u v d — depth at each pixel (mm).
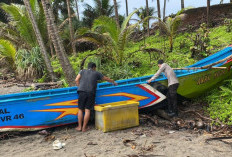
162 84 6383
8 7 13742
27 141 4980
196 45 10250
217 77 7031
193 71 7113
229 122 5422
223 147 4316
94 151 4324
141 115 6219
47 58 10641
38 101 5289
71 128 5684
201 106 6684
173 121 5922
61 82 9672
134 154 4117
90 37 11125
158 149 4305
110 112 5297
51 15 8250
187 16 16141
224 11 15477
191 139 4770
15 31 15211
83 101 5379
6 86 10281
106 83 6352
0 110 4965
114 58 10891
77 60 13492
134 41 17250
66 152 4336
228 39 11133
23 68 11984
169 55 11391
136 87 6137
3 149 4594
